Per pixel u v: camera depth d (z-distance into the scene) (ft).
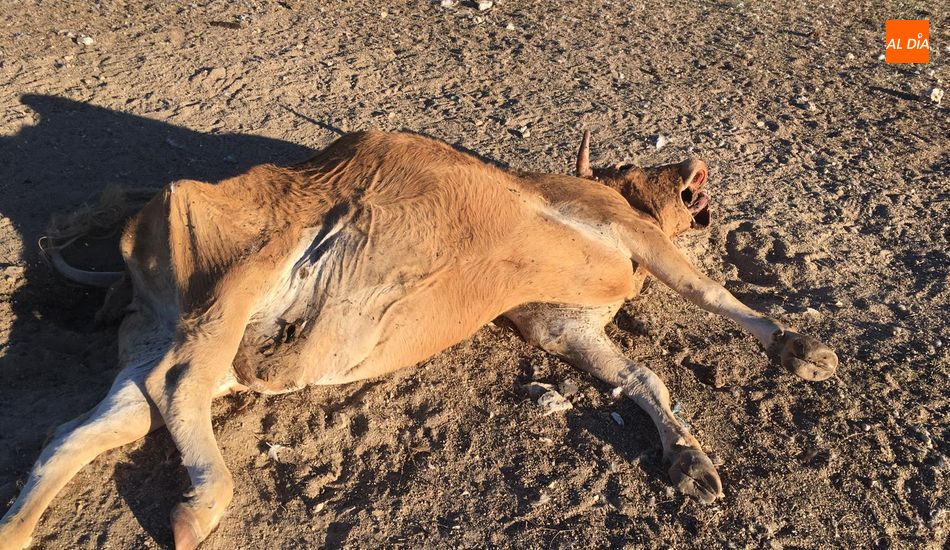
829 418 6.16
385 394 6.33
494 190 6.24
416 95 11.65
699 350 6.97
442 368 6.63
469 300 6.19
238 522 5.28
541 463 5.77
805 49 14.82
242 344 5.79
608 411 6.26
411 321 5.99
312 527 5.27
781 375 6.64
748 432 6.09
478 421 6.13
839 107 12.17
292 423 6.04
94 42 12.29
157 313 5.92
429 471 5.69
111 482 5.43
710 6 17.20
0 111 9.92
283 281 5.83
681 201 7.48
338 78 11.94
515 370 6.68
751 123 11.44
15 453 5.52
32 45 11.94
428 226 5.98
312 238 5.91
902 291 7.77
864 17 17.21
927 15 17.67
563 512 5.41
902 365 6.69
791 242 8.52
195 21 13.61
